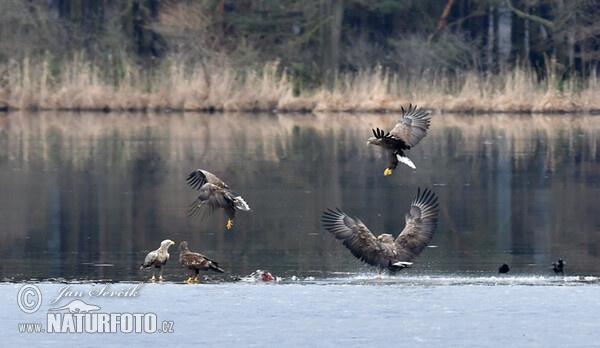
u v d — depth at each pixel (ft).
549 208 78.07
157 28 202.90
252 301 46.83
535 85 186.29
